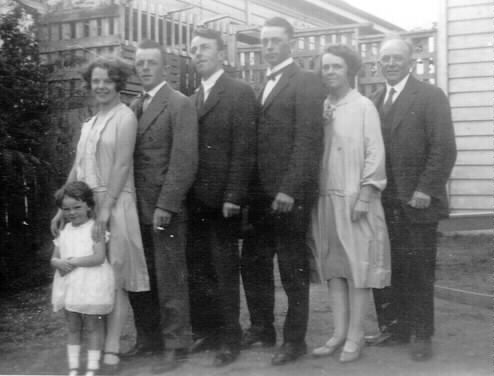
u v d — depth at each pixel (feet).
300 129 11.71
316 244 12.16
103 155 12.08
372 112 11.85
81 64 19.53
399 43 12.49
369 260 11.64
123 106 12.42
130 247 12.07
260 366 11.81
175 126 12.06
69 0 20.66
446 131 11.99
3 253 18.58
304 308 12.00
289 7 29.19
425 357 11.73
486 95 18.35
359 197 11.63
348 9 28.25
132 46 19.66
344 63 11.94
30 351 13.17
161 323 12.60
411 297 12.15
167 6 22.97
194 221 12.57
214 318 13.00
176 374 11.66
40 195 19.17
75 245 11.69
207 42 12.50
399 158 12.16
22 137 18.83
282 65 12.26
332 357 12.06
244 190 12.16
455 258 17.54
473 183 18.43
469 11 18.66
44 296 17.02
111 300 11.72
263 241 12.84
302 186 11.62
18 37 19.44
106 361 11.94
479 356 11.75
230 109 12.19
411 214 11.97
